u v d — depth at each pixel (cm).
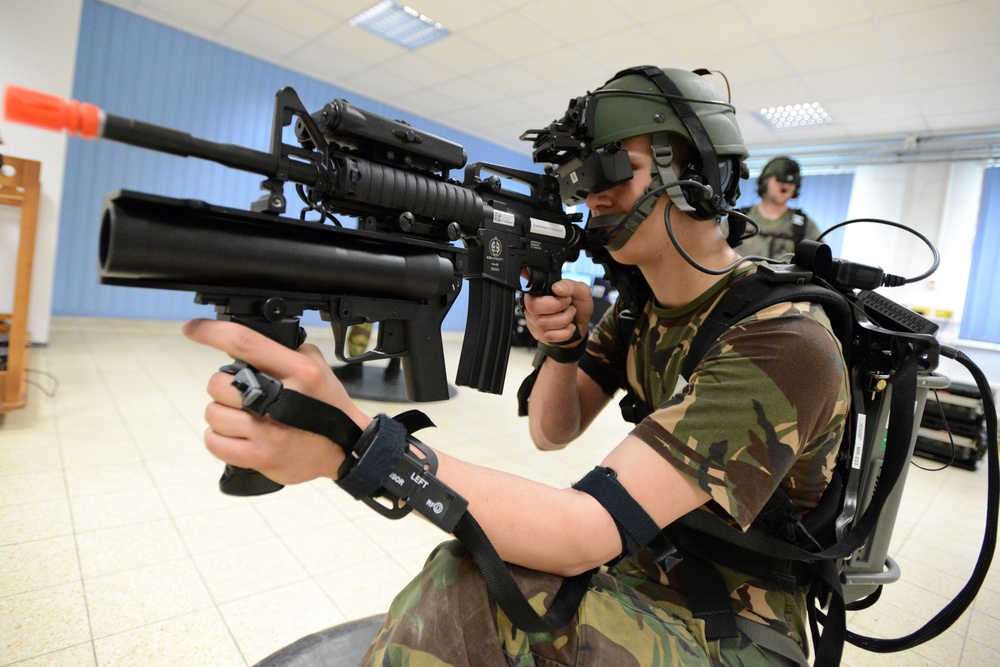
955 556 214
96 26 434
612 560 63
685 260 79
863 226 537
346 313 60
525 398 112
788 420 61
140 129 44
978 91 404
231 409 47
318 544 171
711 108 82
